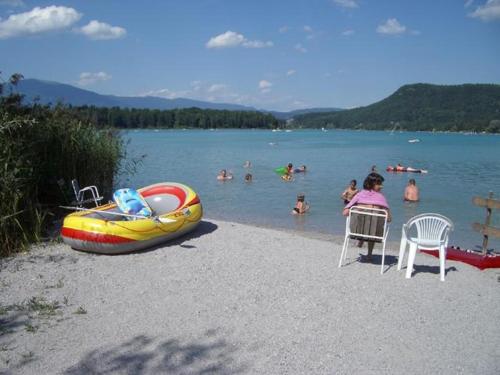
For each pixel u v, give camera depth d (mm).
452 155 43344
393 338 4848
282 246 8539
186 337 4746
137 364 4207
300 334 4875
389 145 63969
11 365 4148
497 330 5129
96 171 11008
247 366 4215
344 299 5875
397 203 16344
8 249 7438
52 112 10203
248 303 5656
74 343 4574
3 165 7477
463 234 11742
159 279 6438
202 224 10203
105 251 7406
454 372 4219
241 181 21609
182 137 82062
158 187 9812
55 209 9852
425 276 7023
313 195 17719
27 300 5605
